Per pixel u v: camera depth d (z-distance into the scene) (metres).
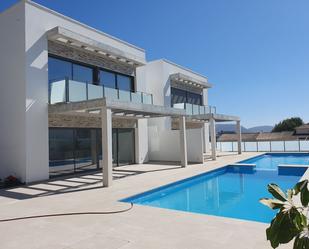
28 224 6.42
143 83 19.31
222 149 29.84
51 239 5.46
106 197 9.02
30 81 12.24
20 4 12.40
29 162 11.98
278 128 61.31
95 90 13.49
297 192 2.26
